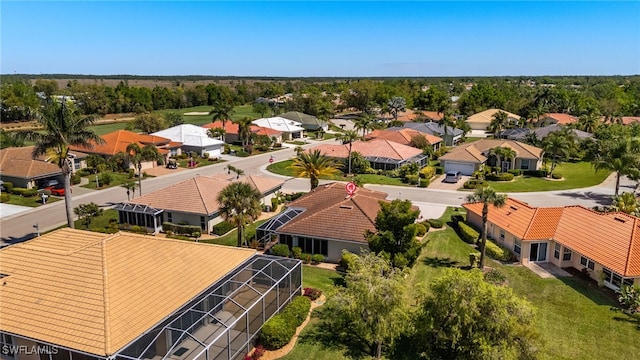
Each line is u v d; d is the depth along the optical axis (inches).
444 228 1873.8
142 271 1018.7
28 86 6978.4
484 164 3078.2
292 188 2596.0
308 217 1617.9
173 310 922.1
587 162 3346.5
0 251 1106.7
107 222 1943.9
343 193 1831.9
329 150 3191.4
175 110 7637.8
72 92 7135.8
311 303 1221.1
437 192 2513.5
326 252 1558.8
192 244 1192.2
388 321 934.4
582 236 1454.2
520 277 1416.1
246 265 1176.8
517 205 1740.9
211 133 4084.6
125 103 6722.4
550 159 3265.3
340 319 994.7
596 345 1050.1
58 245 1155.9
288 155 3666.3
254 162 3366.1
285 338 1001.5
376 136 3777.1
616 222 1450.5
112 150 3107.8
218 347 918.4
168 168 3112.7
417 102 6830.7
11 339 856.9
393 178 2851.9
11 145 3184.1
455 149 3161.9
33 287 944.3
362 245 1508.4
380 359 980.6
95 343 789.2
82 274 968.9
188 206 1831.9
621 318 1163.3
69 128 1633.9
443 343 970.1
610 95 6811.0
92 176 2829.7
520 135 4018.2
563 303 1248.2
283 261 1229.7
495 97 6565.0
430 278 1397.6
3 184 2438.5
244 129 3806.6
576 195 2411.4
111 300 895.1
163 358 818.2
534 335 888.9
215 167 3171.8
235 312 989.8
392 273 1021.2
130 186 2218.3
